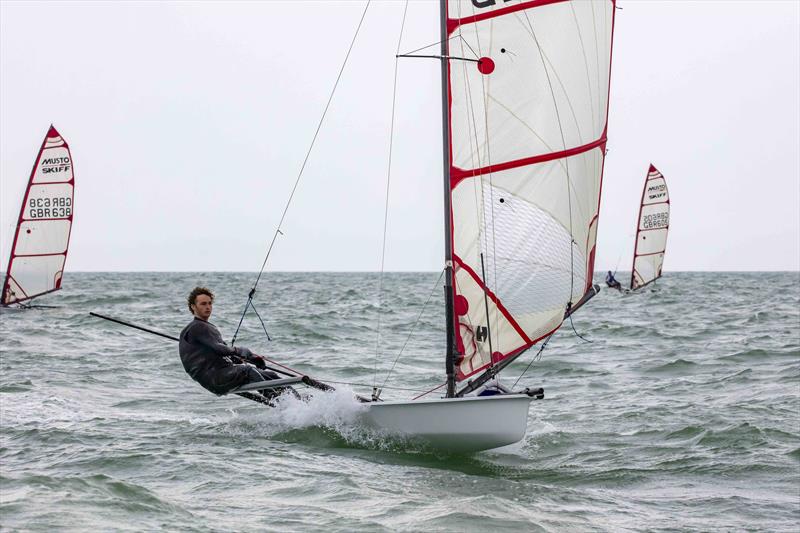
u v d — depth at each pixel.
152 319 114.25
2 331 91.44
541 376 65.00
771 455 37.09
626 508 29.70
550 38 38.03
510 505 29.02
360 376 64.69
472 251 37.38
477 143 37.28
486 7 37.25
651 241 188.62
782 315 124.88
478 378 37.88
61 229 124.69
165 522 25.62
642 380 61.66
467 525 26.50
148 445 36.72
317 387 39.53
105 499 27.48
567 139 38.38
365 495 29.58
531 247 38.03
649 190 187.50
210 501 28.33
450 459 36.34
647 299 182.50
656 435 41.81
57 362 67.25
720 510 29.59
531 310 38.16
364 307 152.00
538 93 37.94
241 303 165.50
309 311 138.50
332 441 38.50
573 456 38.09
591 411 48.91
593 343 88.00
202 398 52.22
